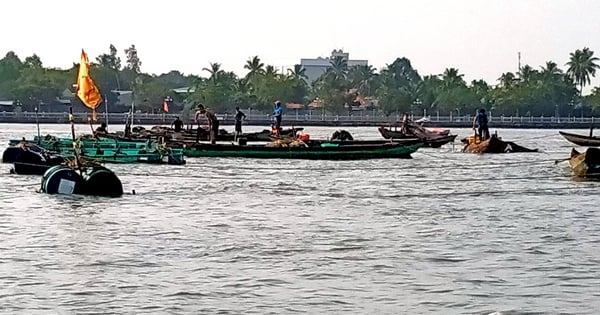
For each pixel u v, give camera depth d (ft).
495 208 118.42
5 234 91.91
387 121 527.40
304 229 97.55
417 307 64.49
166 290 68.33
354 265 77.97
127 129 207.51
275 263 78.43
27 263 77.25
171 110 612.70
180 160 186.70
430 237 92.89
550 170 185.37
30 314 61.82
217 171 172.96
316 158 208.95
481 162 209.87
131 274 73.41
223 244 87.30
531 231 97.60
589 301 66.18
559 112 626.23
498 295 67.77
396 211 114.32
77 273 73.56
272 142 220.02
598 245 88.79
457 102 626.23
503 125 530.27
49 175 125.18
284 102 625.82
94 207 112.57
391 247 86.69
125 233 93.40
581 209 117.70
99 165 126.62
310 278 72.79
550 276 74.02
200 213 109.91
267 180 156.46
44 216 104.27
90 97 156.66
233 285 70.13
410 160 213.66
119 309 63.26
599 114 619.67
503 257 82.07
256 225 100.27
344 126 524.93
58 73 609.83
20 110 577.02
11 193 125.49
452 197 132.26
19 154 154.81
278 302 65.51
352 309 63.93
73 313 62.18
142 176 158.81
